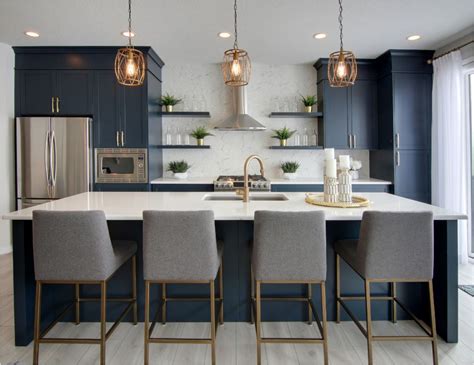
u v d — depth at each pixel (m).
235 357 2.11
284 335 2.36
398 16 3.33
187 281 1.95
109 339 2.32
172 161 5.09
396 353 2.15
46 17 3.33
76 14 3.26
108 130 4.31
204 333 2.39
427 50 4.33
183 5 3.07
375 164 4.95
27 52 4.22
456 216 2.09
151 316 2.54
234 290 2.54
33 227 1.94
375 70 4.76
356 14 3.28
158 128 4.82
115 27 3.58
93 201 2.65
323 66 4.73
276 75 5.05
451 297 2.24
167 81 5.01
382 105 4.65
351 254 2.14
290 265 1.92
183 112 4.75
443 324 2.29
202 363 2.05
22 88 4.27
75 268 1.95
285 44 4.12
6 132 4.18
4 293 3.08
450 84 3.93
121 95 4.29
